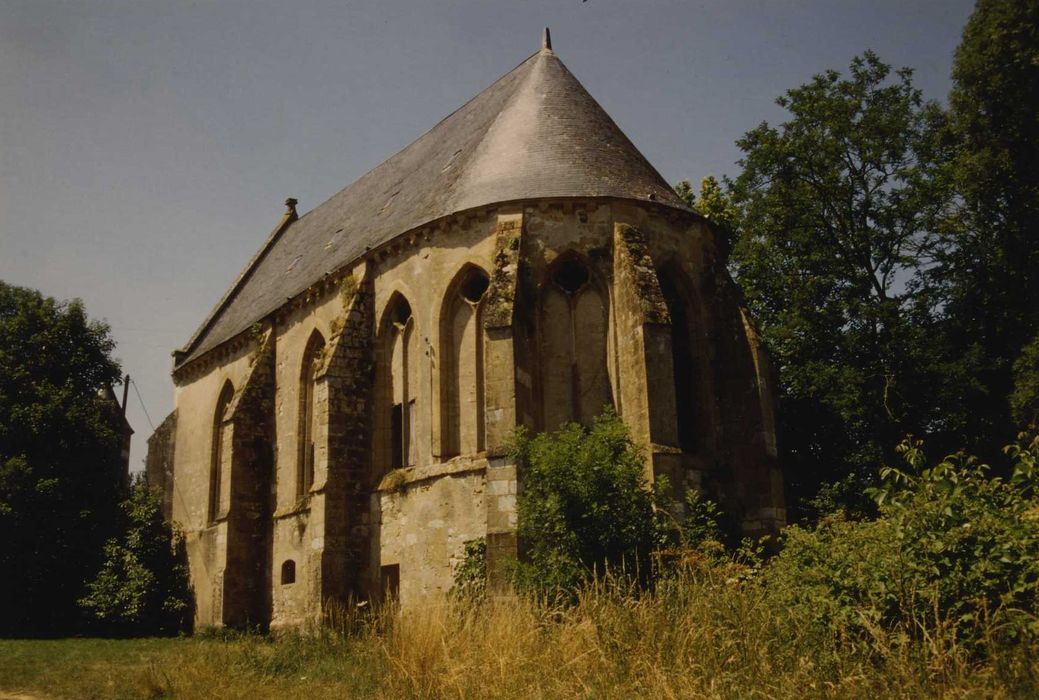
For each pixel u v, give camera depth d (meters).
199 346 42.09
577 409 23.55
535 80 28.62
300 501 29.66
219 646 21.50
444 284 25.28
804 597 12.89
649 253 24.12
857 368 26.48
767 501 23.44
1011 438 25.72
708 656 11.77
